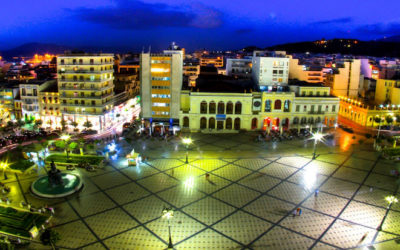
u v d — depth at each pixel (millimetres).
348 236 48406
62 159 78312
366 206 57281
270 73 118562
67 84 106250
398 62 195000
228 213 54969
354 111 124688
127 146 90812
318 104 110562
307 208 56594
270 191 63031
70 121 107875
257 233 49312
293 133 104750
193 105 106500
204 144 93625
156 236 48500
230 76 140625
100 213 54750
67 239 47562
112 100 116875
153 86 107062
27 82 114125
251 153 85625
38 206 57188
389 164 77688
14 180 67812
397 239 47750
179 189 63781
